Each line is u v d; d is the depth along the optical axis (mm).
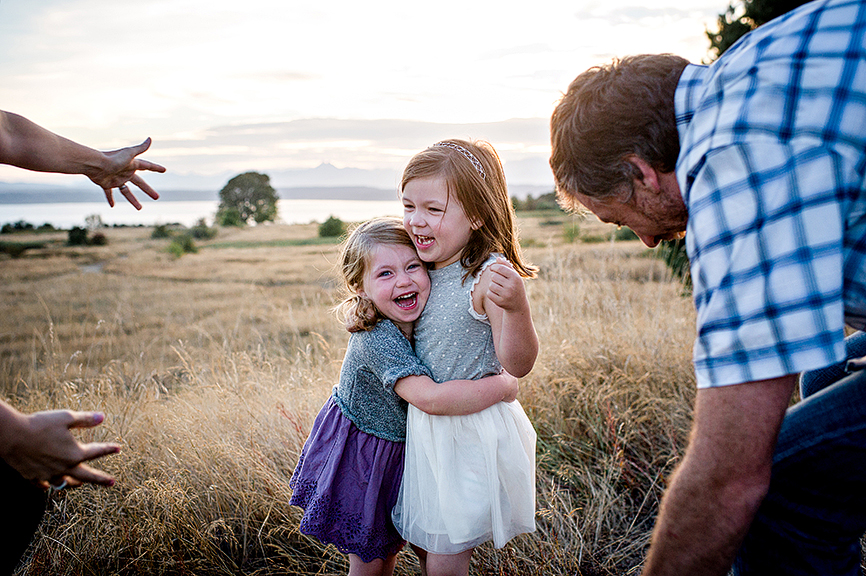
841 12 978
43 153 1737
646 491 2547
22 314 13609
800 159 910
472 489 1644
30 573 2053
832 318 912
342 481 1763
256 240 38719
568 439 2812
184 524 2178
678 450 2633
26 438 1091
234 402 3088
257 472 2402
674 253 4906
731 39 5109
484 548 2148
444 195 1629
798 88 944
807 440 1256
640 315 4227
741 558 1409
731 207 956
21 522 1273
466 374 1688
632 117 1187
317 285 17359
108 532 2188
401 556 2158
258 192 69625
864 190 927
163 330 9812
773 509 1321
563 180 1367
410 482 1716
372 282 1712
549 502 2275
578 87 1291
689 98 1132
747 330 945
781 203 916
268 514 2209
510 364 1570
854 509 1257
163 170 2141
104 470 2465
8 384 3762
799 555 1308
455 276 1717
